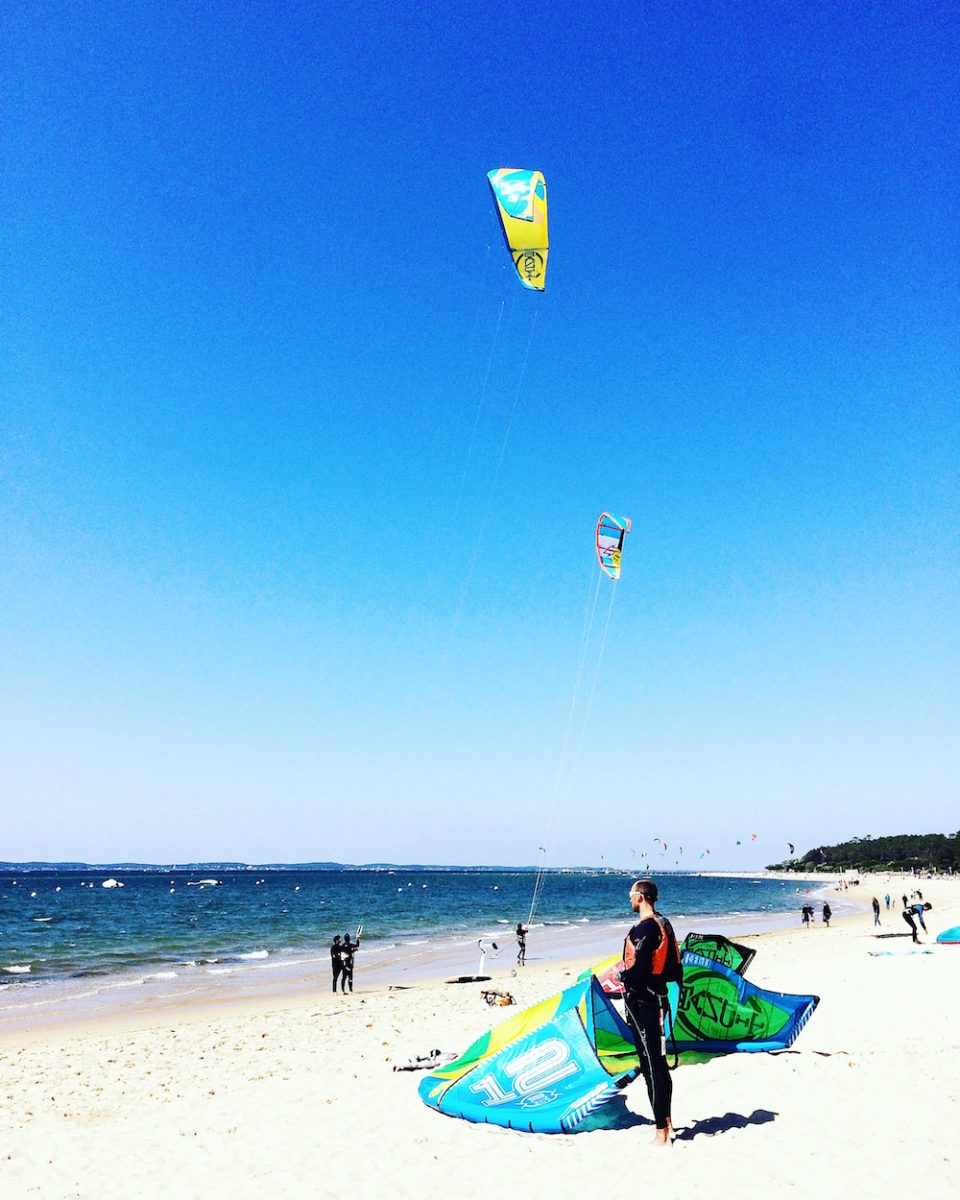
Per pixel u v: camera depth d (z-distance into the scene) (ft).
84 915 187.73
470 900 273.54
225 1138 22.49
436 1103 22.49
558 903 254.68
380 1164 18.74
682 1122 19.20
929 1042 27.94
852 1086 21.26
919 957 64.69
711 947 25.77
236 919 176.45
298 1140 21.39
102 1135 24.27
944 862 472.85
